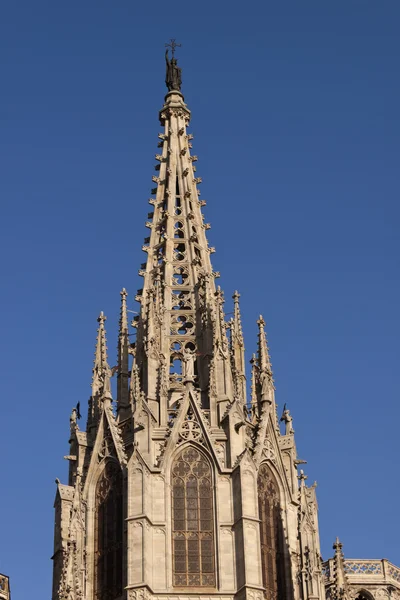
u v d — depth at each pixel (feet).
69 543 325.01
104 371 367.45
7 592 353.10
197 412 345.92
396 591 395.75
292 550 339.98
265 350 371.56
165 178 408.46
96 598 329.52
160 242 393.29
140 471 334.65
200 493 336.70
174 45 436.76
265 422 353.72
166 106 423.23
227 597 323.16
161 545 327.67
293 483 351.87
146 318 368.89
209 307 371.15
